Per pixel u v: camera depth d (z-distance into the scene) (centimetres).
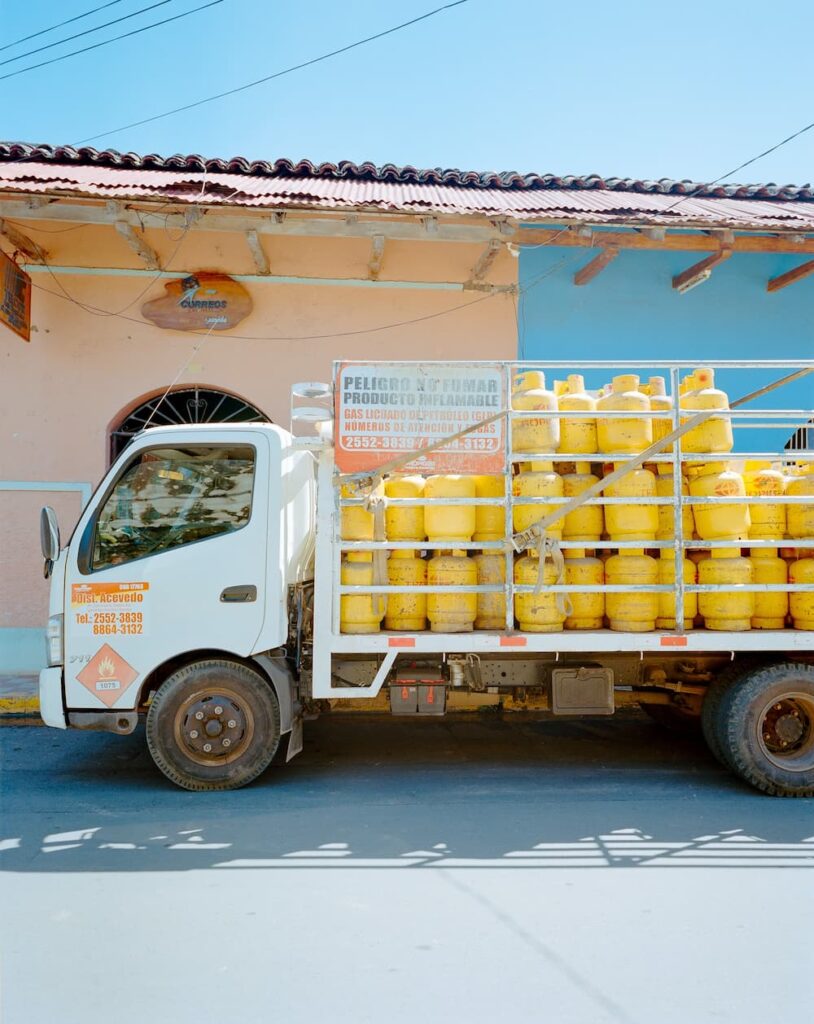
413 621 502
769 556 507
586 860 386
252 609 491
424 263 887
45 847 403
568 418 502
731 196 961
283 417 869
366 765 562
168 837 417
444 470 489
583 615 500
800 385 909
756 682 491
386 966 284
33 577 847
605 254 810
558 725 698
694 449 502
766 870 374
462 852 396
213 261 869
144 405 882
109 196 703
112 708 491
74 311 855
